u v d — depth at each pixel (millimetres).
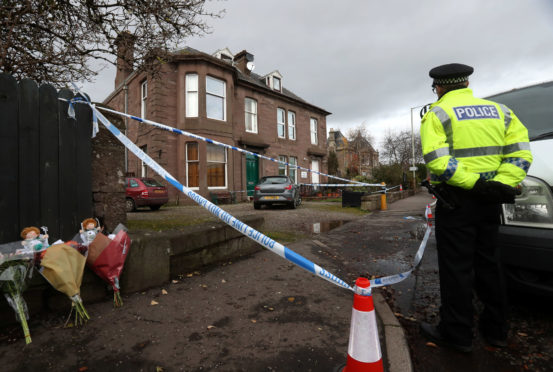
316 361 1765
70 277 2027
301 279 3189
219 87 14055
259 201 10562
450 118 1872
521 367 1775
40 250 2014
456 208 1852
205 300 2615
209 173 13391
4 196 2230
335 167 25781
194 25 4246
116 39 4105
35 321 2164
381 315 2391
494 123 1831
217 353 1837
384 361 1800
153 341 1953
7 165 2256
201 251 3514
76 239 2301
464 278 1885
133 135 14289
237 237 4020
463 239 1864
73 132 2646
